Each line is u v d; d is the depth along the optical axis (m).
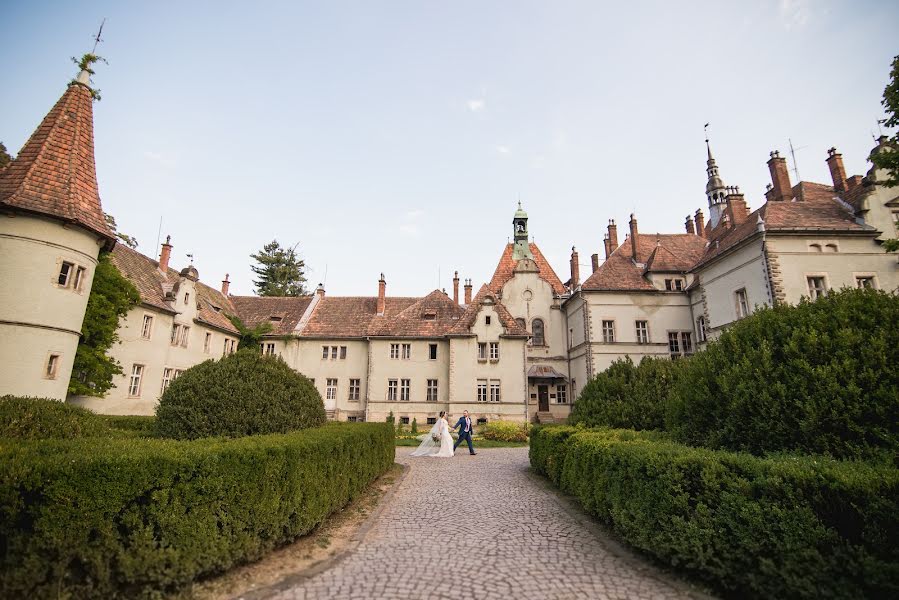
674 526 6.46
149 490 5.80
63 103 19.41
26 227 16.72
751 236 25.84
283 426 10.29
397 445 25.73
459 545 7.90
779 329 8.59
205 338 34.88
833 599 4.75
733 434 8.23
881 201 25.34
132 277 28.03
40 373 16.64
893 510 4.59
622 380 14.54
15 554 5.04
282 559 7.15
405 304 44.81
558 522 9.46
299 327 41.66
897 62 12.20
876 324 7.73
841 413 6.92
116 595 5.44
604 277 39.53
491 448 25.02
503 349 37.09
